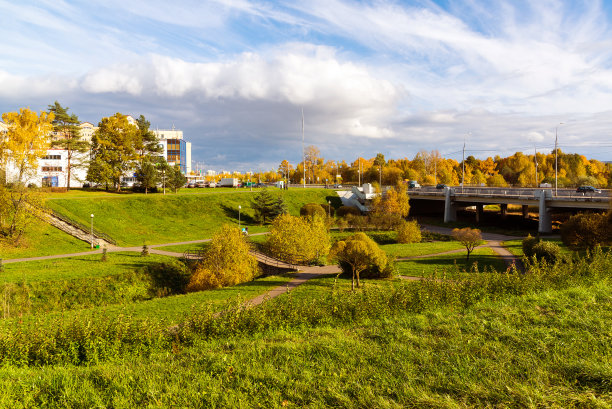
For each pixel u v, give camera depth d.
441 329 8.24
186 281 33.19
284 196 78.88
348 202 80.75
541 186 85.44
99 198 57.94
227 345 8.74
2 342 9.35
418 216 82.00
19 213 38.69
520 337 7.34
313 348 7.56
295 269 33.94
